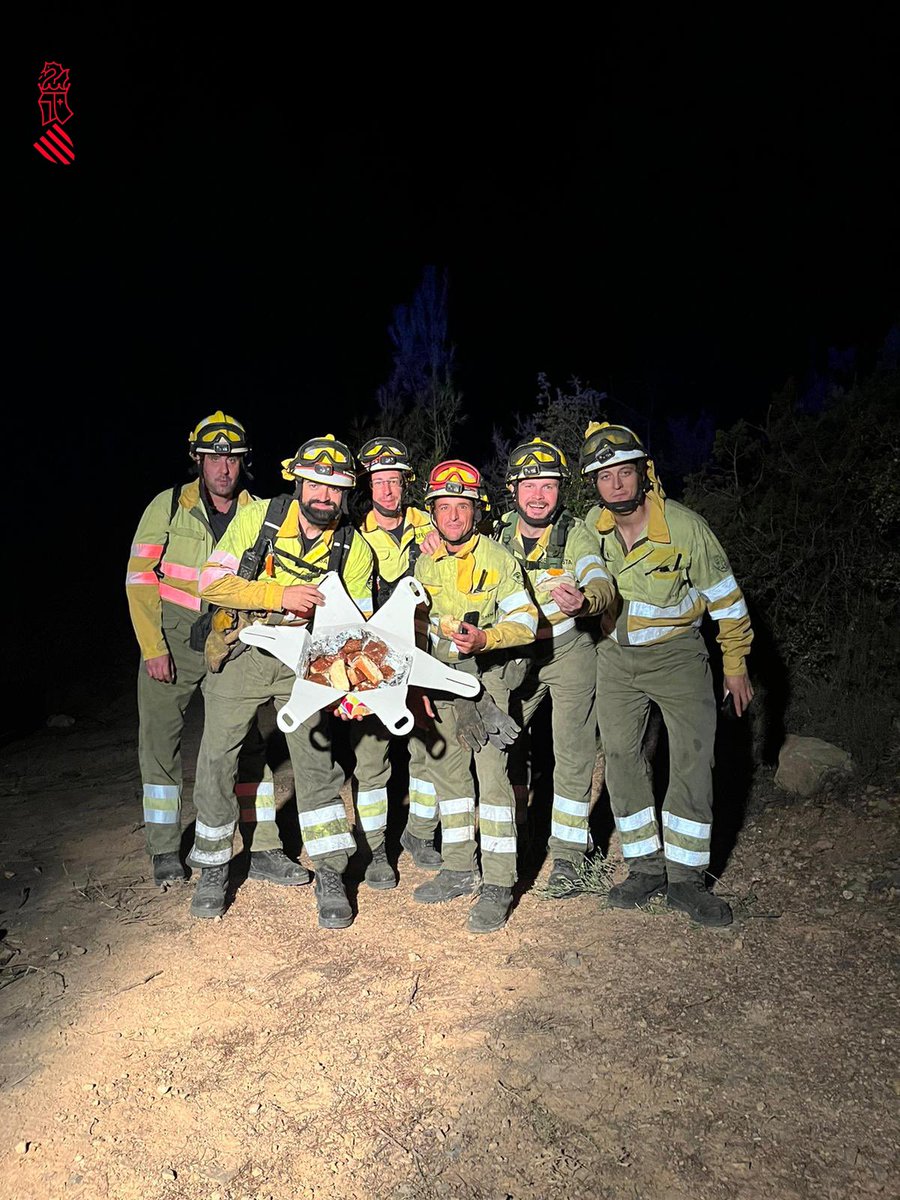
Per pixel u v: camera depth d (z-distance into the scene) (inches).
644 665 160.2
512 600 161.9
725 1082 120.6
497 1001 141.1
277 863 186.1
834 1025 129.7
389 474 189.5
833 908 159.5
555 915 165.9
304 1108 121.6
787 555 245.0
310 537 162.1
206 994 148.3
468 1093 122.1
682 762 159.9
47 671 410.9
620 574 160.2
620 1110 117.3
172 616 183.2
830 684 233.6
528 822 191.5
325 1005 143.4
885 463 236.1
